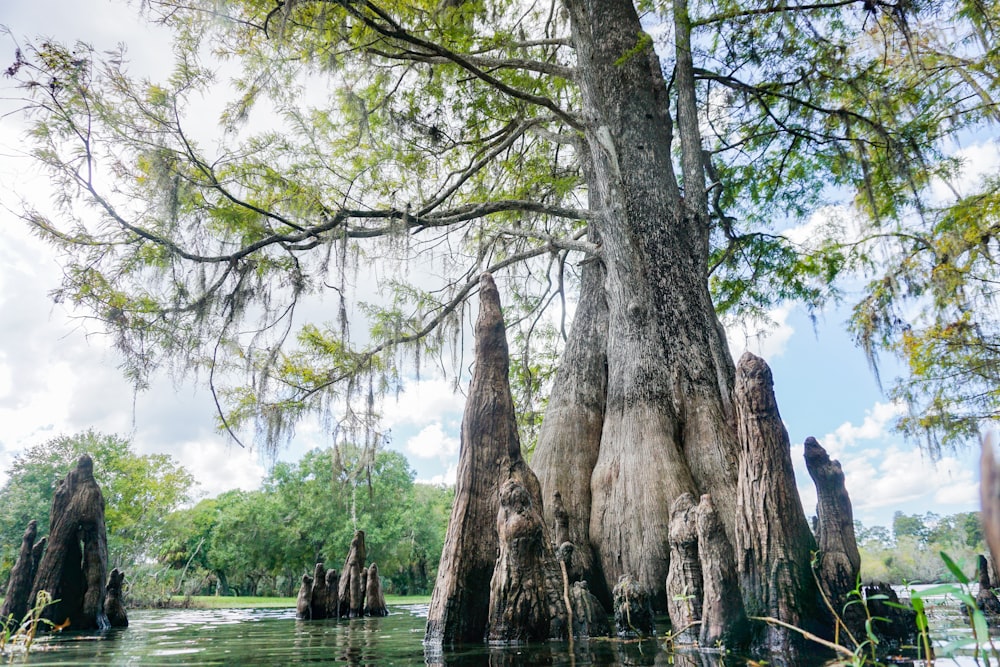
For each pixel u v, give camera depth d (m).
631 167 12.59
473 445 7.88
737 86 14.12
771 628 5.49
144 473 35.12
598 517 10.15
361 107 13.47
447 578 7.17
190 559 48.62
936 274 13.39
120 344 10.67
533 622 6.64
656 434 10.19
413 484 60.34
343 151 14.84
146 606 31.34
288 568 54.97
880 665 3.99
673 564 6.48
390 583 60.66
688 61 13.75
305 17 11.44
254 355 12.88
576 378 12.31
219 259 11.72
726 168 17.22
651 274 11.66
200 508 57.41
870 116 14.17
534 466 11.52
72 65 9.29
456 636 6.91
